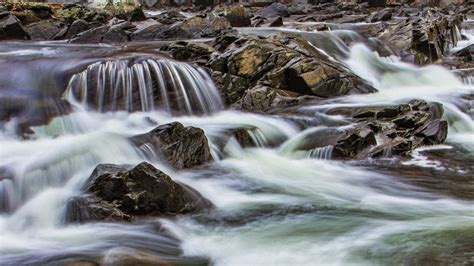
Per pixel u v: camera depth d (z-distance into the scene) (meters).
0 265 5.63
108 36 19.36
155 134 9.37
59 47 16.48
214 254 6.13
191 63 14.12
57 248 6.16
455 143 11.55
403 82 17.81
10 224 7.02
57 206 7.25
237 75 14.11
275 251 6.13
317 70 14.30
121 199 7.13
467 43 25.92
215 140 10.33
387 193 8.38
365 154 10.38
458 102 14.16
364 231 6.55
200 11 39.72
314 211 7.52
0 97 10.76
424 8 39.28
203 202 7.68
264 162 10.13
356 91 14.91
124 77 12.38
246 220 7.20
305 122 11.94
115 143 9.03
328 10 37.84
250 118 12.34
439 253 5.63
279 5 36.09
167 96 12.66
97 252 6.01
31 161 8.25
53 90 11.58
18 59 12.96
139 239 6.49
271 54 14.52
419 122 11.66
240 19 26.75
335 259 5.77
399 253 5.74
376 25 23.97
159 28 21.03
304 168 9.80
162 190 7.29
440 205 7.75
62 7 24.95
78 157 8.49
